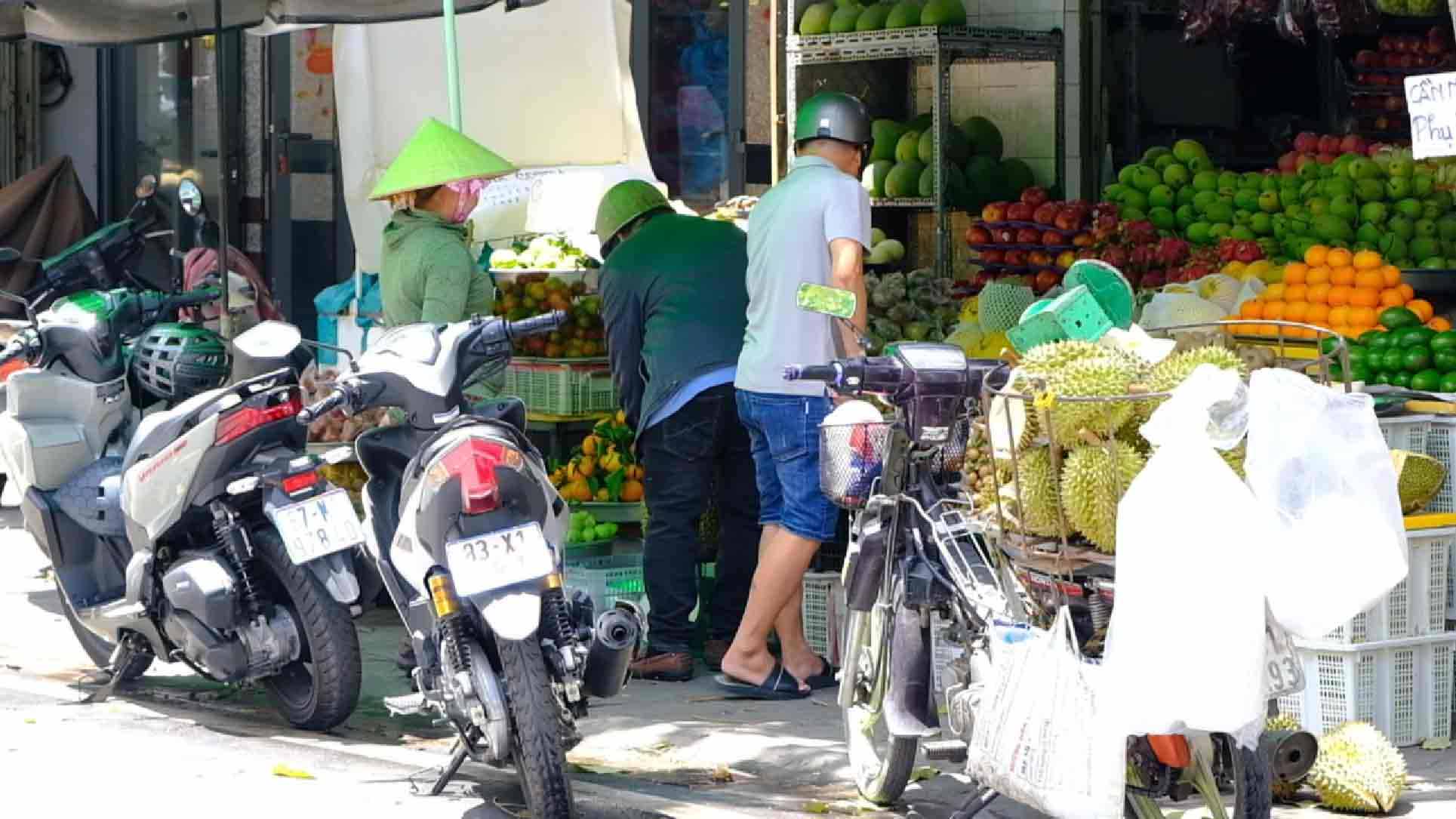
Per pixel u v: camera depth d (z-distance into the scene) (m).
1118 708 5.58
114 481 9.05
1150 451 6.15
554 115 13.95
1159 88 14.52
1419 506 8.30
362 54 13.66
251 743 8.25
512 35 13.85
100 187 18.73
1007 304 10.86
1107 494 6.01
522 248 12.78
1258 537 5.53
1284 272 10.57
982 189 13.90
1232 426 5.60
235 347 8.30
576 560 10.38
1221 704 5.47
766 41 15.67
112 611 8.80
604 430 10.94
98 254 10.90
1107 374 6.10
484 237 13.90
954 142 14.02
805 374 6.69
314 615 8.12
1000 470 6.39
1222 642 5.46
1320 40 14.35
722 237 9.88
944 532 6.68
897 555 6.98
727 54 15.81
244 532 8.20
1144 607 5.53
